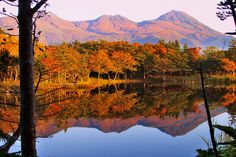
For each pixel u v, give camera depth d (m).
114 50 125.06
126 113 42.75
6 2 4.29
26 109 4.39
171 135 28.69
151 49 136.12
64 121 33.97
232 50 94.00
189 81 101.19
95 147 23.88
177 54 117.25
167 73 121.25
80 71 88.81
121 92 71.81
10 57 5.23
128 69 124.19
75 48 116.62
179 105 49.03
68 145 23.88
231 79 85.38
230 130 3.42
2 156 3.80
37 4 4.30
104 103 51.84
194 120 36.16
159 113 42.66
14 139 4.41
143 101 54.66
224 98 53.00
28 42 4.38
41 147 22.70
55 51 75.12
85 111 42.62
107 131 30.92
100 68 106.19
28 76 4.39
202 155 4.29
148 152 22.53
